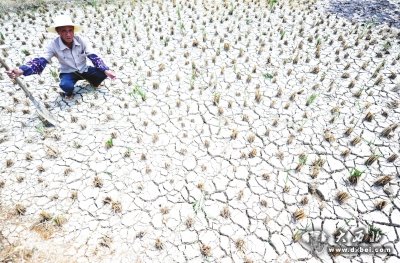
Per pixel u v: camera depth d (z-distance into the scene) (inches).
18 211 138.9
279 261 127.4
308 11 314.3
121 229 135.8
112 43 254.5
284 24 291.6
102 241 130.0
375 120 188.4
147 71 222.7
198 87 212.5
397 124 177.3
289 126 184.5
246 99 203.0
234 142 174.9
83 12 306.2
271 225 138.6
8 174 156.0
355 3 332.5
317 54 242.1
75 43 177.6
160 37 262.1
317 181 156.2
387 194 150.4
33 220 137.9
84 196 147.6
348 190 152.5
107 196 145.9
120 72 225.1
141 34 271.6
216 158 166.4
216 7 314.5
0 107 192.9
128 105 196.7
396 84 214.8
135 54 244.8
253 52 249.9
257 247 131.3
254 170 160.9
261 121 187.9
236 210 143.8
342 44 259.9
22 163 161.5
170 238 133.3
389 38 269.1
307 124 186.2
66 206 143.5
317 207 145.8
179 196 148.8
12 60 234.8
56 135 173.3
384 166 162.9
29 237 132.2
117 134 177.8
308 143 175.0
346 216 142.3
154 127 183.0
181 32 271.6
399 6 325.1
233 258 127.8
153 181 154.9
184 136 176.6
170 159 165.3
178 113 192.2
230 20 297.9
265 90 211.3
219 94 198.1
